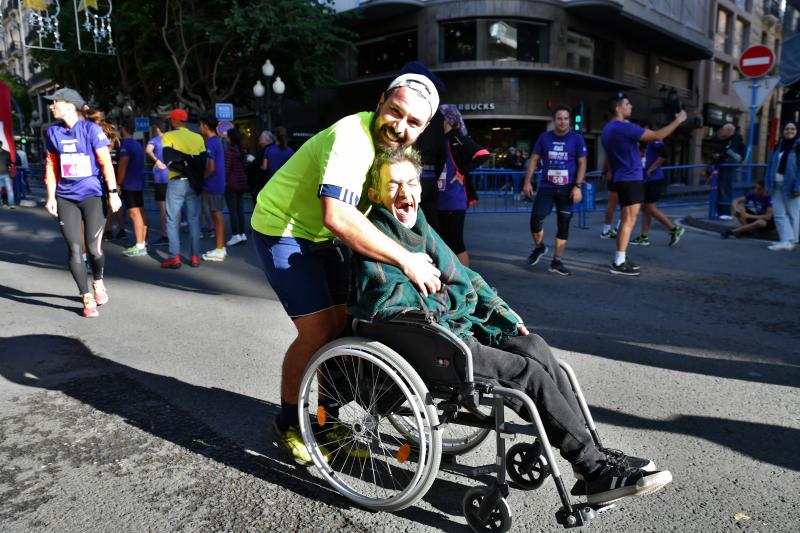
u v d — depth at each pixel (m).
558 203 6.88
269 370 3.88
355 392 2.46
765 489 2.48
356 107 27.44
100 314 5.13
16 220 11.82
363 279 2.29
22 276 6.63
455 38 24.09
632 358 4.07
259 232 2.54
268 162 8.88
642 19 26.36
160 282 6.41
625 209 6.77
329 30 23.36
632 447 2.85
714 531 2.21
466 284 2.39
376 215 2.33
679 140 34.41
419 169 2.32
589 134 27.27
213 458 2.76
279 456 2.79
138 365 3.93
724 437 2.94
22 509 2.34
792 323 4.88
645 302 5.59
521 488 2.52
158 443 2.89
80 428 3.03
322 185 2.18
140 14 20.91
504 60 23.92
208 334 4.61
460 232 5.27
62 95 4.80
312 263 2.53
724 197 11.91
